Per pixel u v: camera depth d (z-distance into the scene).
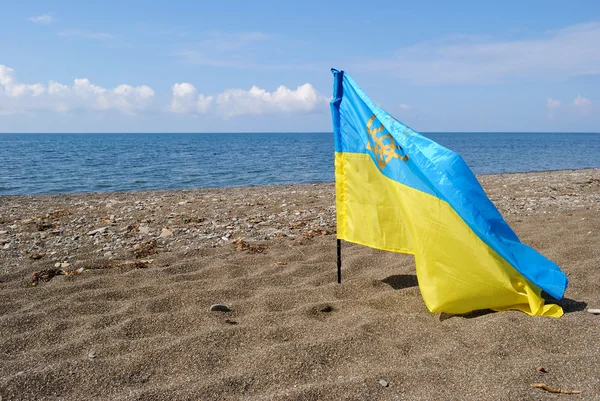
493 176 23.48
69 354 3.86
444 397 3.08
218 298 5.18
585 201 11.88
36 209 11.85
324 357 3.69
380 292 5.36
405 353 3.77
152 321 4.46
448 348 3.75
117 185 22.64
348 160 5.38
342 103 5.44
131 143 95.62
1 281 6.02
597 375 3.23
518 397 3.02
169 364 3.64
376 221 5.13
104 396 3.26
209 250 7.48
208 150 61.88
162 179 25.34
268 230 9.07
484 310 4.48
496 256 4.36
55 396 3.25
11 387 3.30
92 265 6.69
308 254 7.17
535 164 38.22
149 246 7.80
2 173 27.33
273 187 19.86
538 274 4.42
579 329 3.91
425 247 4.54
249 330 4.21
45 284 5.91
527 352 3.64
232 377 3.38
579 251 6.37
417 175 4.73
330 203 12.71
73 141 109.81
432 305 4.40
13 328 4.43
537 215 9.79
